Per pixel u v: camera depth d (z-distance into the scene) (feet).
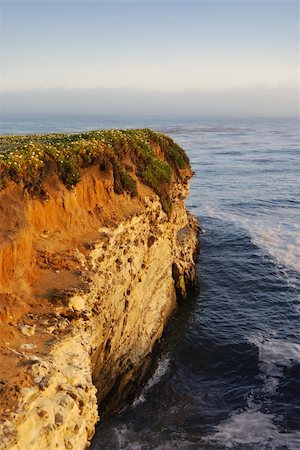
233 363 74.59
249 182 226.38
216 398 66.39
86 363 41.42
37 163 55.72
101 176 67.31
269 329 84.58
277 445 56.85
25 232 48.60
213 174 252.83
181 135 562.25
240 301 95.86
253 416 62.34
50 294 45.83
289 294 98.17
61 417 33.19
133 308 66.59
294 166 278.87
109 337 57.88
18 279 45.27
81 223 59.93
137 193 73.92
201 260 117.50
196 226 133.90
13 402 31.19
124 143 78.38
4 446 28.07
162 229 79.97
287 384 68.59
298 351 76.89
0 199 49.32
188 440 57.82
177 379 71.00
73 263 52.01
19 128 618.44
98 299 52.29
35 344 38.68
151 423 61.00
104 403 60.75
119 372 63.31
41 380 33.91
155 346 77.46
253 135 570.87
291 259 116.26
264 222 152.05
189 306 93.66
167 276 86.02
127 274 63.05
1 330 38.86
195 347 79.36
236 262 115.44
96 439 57.26
